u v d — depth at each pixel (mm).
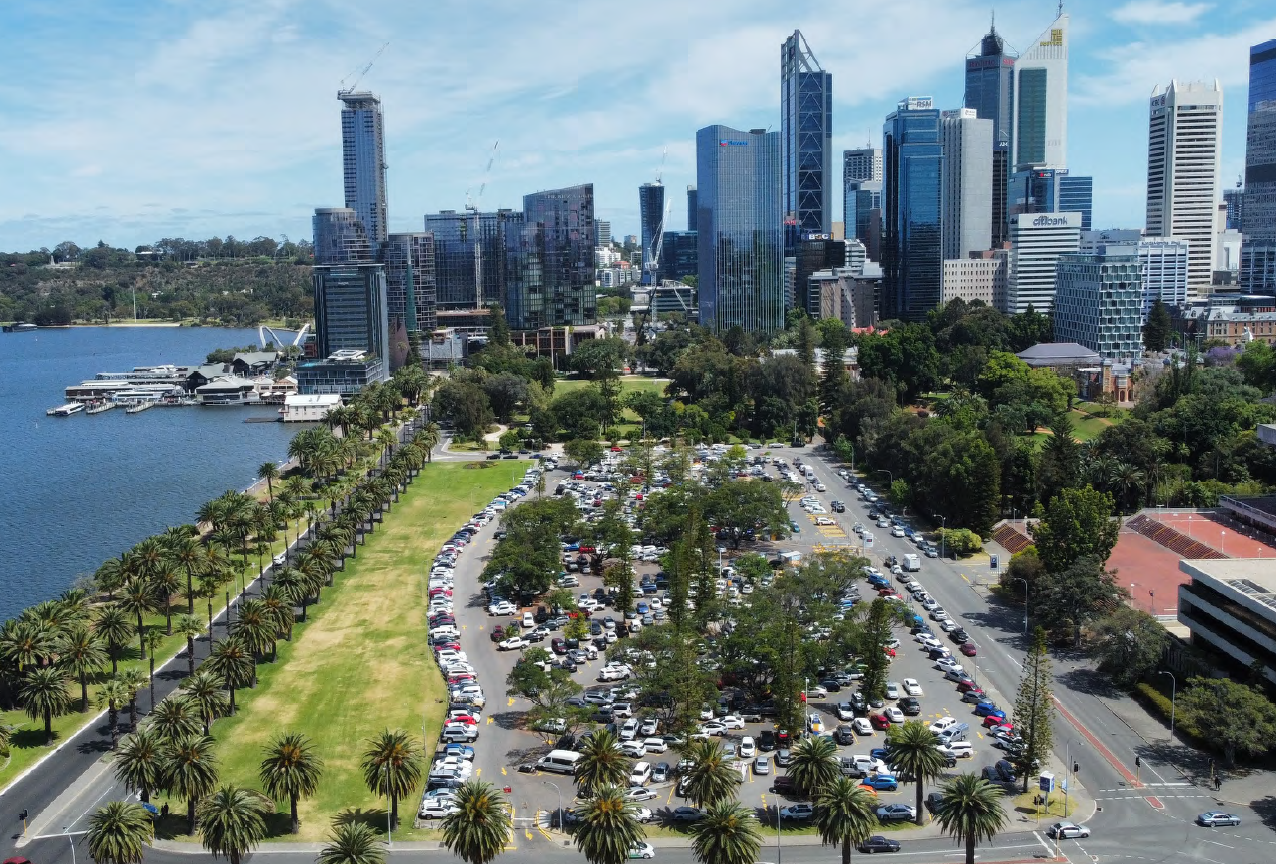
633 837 196875
